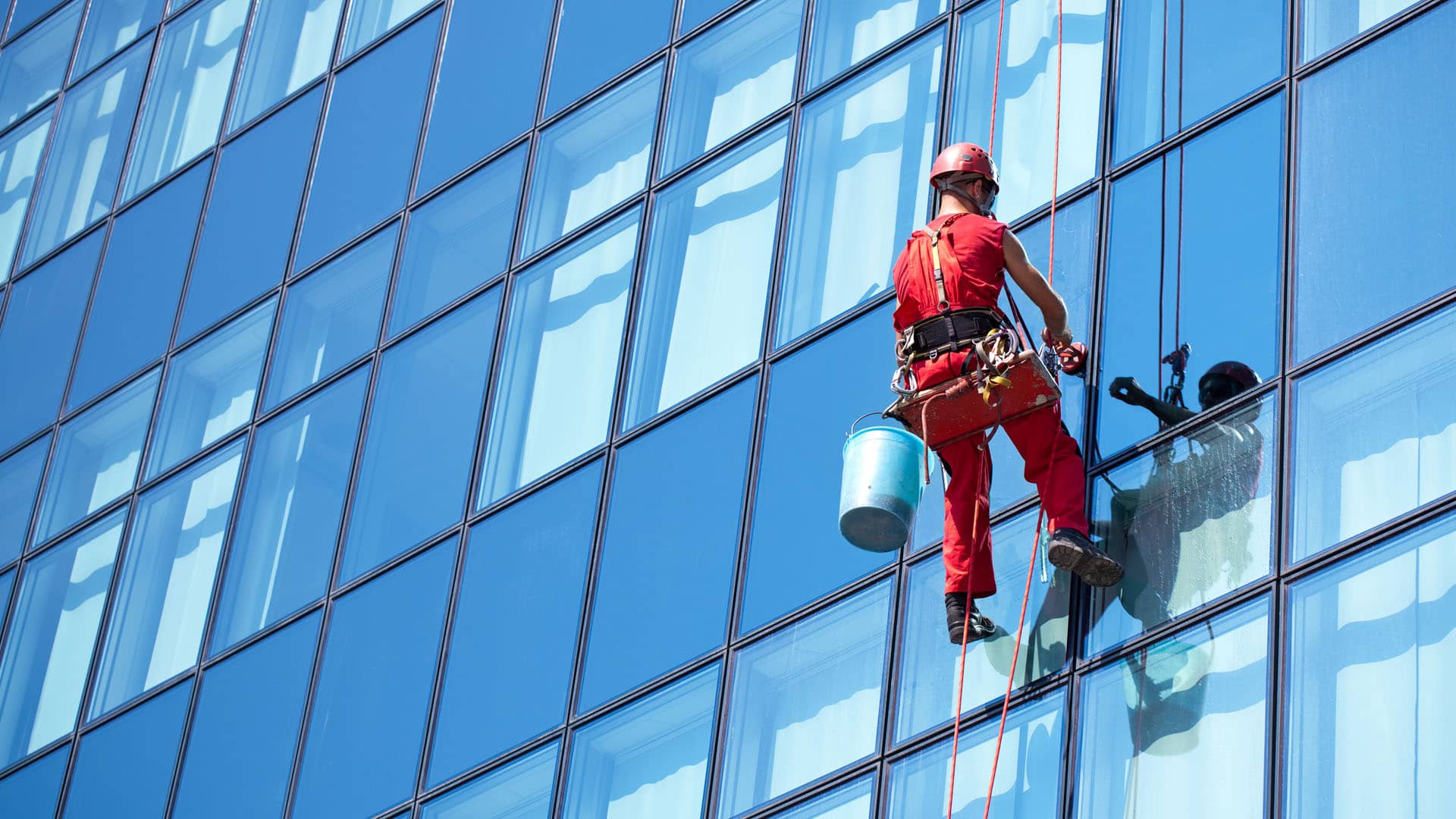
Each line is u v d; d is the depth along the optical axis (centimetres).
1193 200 2267
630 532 2605
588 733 2470
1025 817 2002
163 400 3444
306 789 2723
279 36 3806
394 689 2722
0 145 4238
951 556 2039
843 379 2506
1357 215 2128
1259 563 1978
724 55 3006
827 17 2897
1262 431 2052
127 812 2941
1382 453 1969
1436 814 1753
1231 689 1925
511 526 2753
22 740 3197
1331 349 2058
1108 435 2164
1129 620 2036
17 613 3384
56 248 3906
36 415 3650
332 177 3462
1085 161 2408
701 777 2325
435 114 3375
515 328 2975
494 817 2492
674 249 2850
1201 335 2162
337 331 3244
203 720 2941
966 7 2709
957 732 2073
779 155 2809
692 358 2714
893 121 2695
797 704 2289
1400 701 1825
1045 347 2048
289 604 2956
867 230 2623
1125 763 1958
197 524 3212
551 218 3059
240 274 3484
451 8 3497
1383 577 1895
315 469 3089
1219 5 2406
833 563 2366
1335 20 2286
